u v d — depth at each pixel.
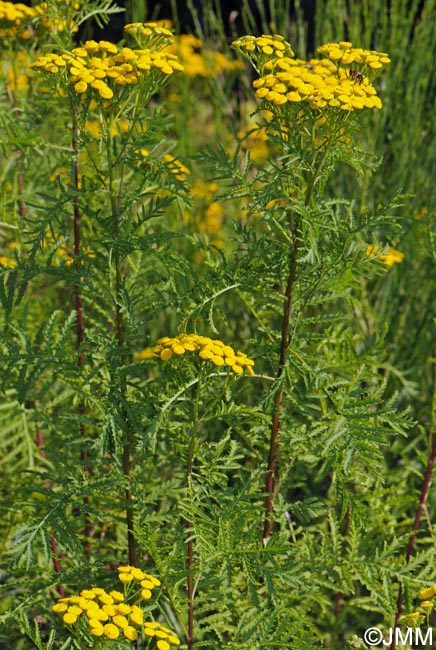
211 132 4.90
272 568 1.94
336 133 1.95
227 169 2.07
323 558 2.30
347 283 2.13
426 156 3.78
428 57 3.82
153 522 2.37
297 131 1.96
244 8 4.21
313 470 3.16
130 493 2.19
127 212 2.11
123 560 2.34
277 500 2.41
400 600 2.42
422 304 3.72
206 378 1.93
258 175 2.02
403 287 3.73
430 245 2.73
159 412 1.97
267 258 2.11
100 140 2.06
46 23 2.68
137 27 2.09
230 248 3.87
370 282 3.76
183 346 1.84
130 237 2.06
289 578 1.93
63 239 2.19
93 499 2.43
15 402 2.62
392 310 3.65
